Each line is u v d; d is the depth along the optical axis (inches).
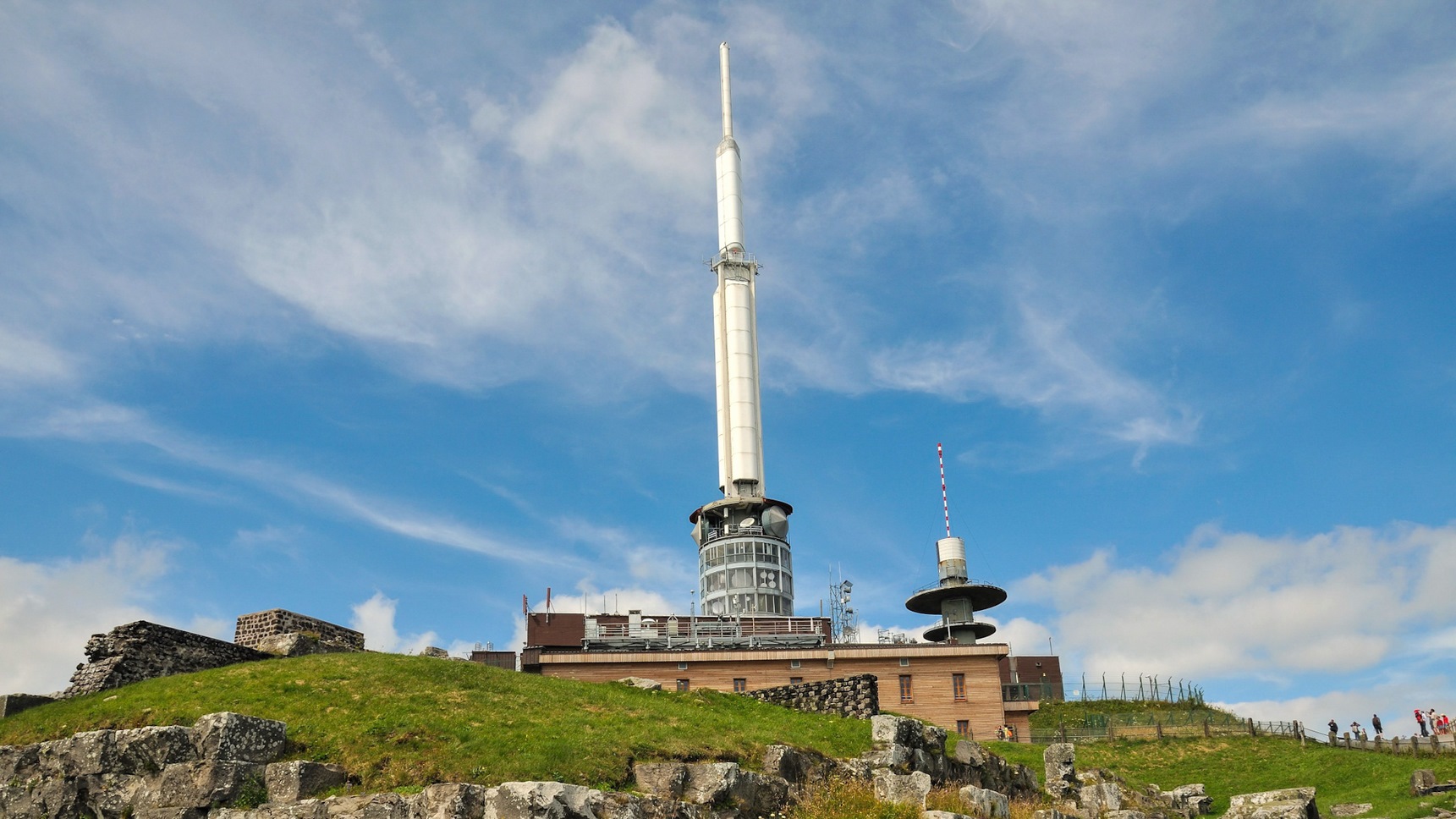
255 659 1800.0
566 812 1015.0
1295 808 1573.6
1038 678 4089.6
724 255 3686.0
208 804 1079.6
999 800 1315.2
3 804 1167.0
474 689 1456.7
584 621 2755.9
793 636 2753.4
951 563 3378.4
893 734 1418.6
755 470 3420.3
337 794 1093.8
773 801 1212.5
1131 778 2256.4
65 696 1494.8
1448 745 2297.0
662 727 1342.3
